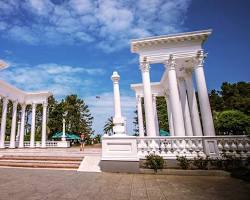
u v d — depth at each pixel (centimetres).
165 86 2172
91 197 531
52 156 1309
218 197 535
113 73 1163
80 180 764
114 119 1072
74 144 4781
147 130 1369
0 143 2386
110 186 664
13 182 719
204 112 1359
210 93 4044
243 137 1014
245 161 942
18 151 1669
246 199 514
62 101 5044
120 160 979
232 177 848
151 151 1024
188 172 907
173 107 1381
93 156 1281
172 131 2086
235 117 2194
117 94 1127
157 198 526
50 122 4722
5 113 2477
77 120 5238
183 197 535
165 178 823
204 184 703
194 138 1041
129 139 1006
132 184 699
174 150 1030
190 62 1583
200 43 1472
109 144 1013
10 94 2583
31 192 577
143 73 1476
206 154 1010
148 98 1420
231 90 3722
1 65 1830
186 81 1711
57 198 517
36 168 1106
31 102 2938
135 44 1492
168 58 1470
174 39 1468
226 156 971
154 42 1480
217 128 2261
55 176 850
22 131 2850
